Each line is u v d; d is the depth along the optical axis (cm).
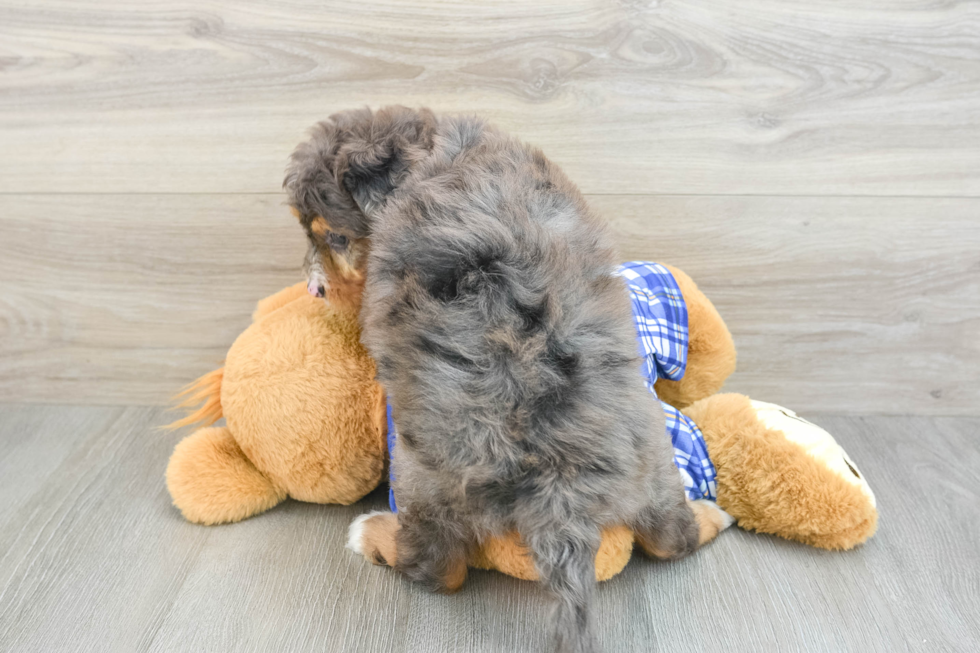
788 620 97
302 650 92
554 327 82
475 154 93
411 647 92
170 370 152
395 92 131
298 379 110
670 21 126
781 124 132
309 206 97
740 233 139
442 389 82
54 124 133
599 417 83
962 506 121
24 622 96
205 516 115
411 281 84
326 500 119
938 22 125
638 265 121
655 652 92
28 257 143
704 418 117
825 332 146
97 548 110
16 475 129
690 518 102
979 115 130
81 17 127
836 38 126
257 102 132
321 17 126
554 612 83
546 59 129
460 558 97
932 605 100
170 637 94
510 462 82
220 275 144
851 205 136
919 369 147
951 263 139
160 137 134
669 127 133
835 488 106
